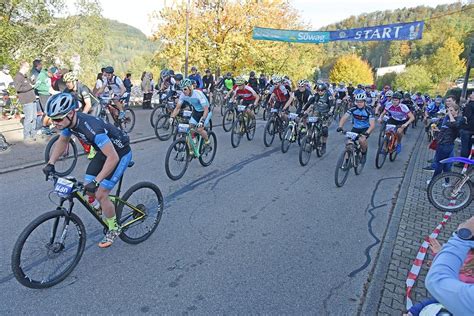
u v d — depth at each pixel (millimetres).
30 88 7816
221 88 15258
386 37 13805
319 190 5977
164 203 4984
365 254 3912
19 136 8344
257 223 4535
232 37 20547
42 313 2748
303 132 8578
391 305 3031
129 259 3543
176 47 20844
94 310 2811
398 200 5691
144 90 14695
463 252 1648
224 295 3068
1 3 15711
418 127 16938
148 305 2898
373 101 16938
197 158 6906
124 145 3424
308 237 4242
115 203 3572
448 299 1504
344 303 3070
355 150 6609
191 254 3701
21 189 5160
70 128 3037
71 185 2957
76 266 3363
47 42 19062
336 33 14844
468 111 7207
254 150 8539
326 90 8078
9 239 3770
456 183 5250
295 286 3256
